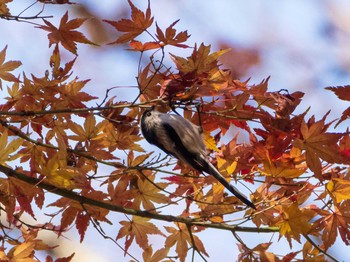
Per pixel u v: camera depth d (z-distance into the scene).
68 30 9.66
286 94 9.95
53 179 9.55
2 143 9.12
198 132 10.32
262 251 10.16
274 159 9.80
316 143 9.42
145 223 10.45
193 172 10.80
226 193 10.61
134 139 10.50
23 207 9.55
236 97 9.94
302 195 9.89
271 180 9.91
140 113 10.63
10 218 10.01
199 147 10.25
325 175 9.89
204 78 9.90
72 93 10.05
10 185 9.54
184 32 9.61
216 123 10.52
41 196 9.69
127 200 10.34
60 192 9.78
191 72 9.83
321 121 9.43
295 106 9.89
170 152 10.45
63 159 9.50
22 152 9.98
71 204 10.02
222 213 10.33
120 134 10.45
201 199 10.48
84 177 9.66
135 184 10.45
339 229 9.69
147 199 10.37
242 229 10.25
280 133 9.78
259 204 10.11
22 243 9.54
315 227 9.76
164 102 9.89
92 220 10.16
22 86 9.94
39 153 9.98
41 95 9.98
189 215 10.54
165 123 10.27
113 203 10.23
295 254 10.12
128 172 10.21
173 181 10.80
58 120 10.14
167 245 10.54
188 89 9.83
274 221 10.05
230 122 10.50
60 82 9.90
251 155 10.26
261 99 10.00
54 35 9.65
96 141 10.23
